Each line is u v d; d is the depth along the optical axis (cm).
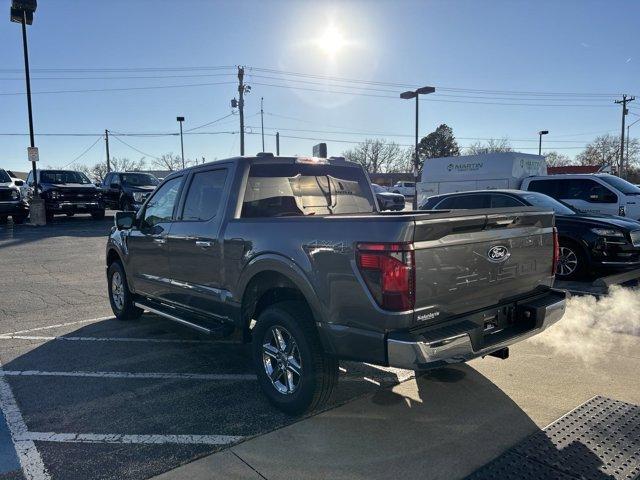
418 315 307
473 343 330
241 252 406
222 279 434
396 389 421
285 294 400
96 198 2139
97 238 1581
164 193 553
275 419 371
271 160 465
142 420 370
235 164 449
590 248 807
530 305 378
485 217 341
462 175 1638
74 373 468
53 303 760
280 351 380
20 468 308
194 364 492
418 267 303
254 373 468
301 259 350
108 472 303
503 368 463
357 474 298
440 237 316
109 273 677
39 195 2055
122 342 565
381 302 304
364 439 338
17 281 933
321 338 342
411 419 367
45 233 1717
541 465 303
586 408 378
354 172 541
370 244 307
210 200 470
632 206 1139
